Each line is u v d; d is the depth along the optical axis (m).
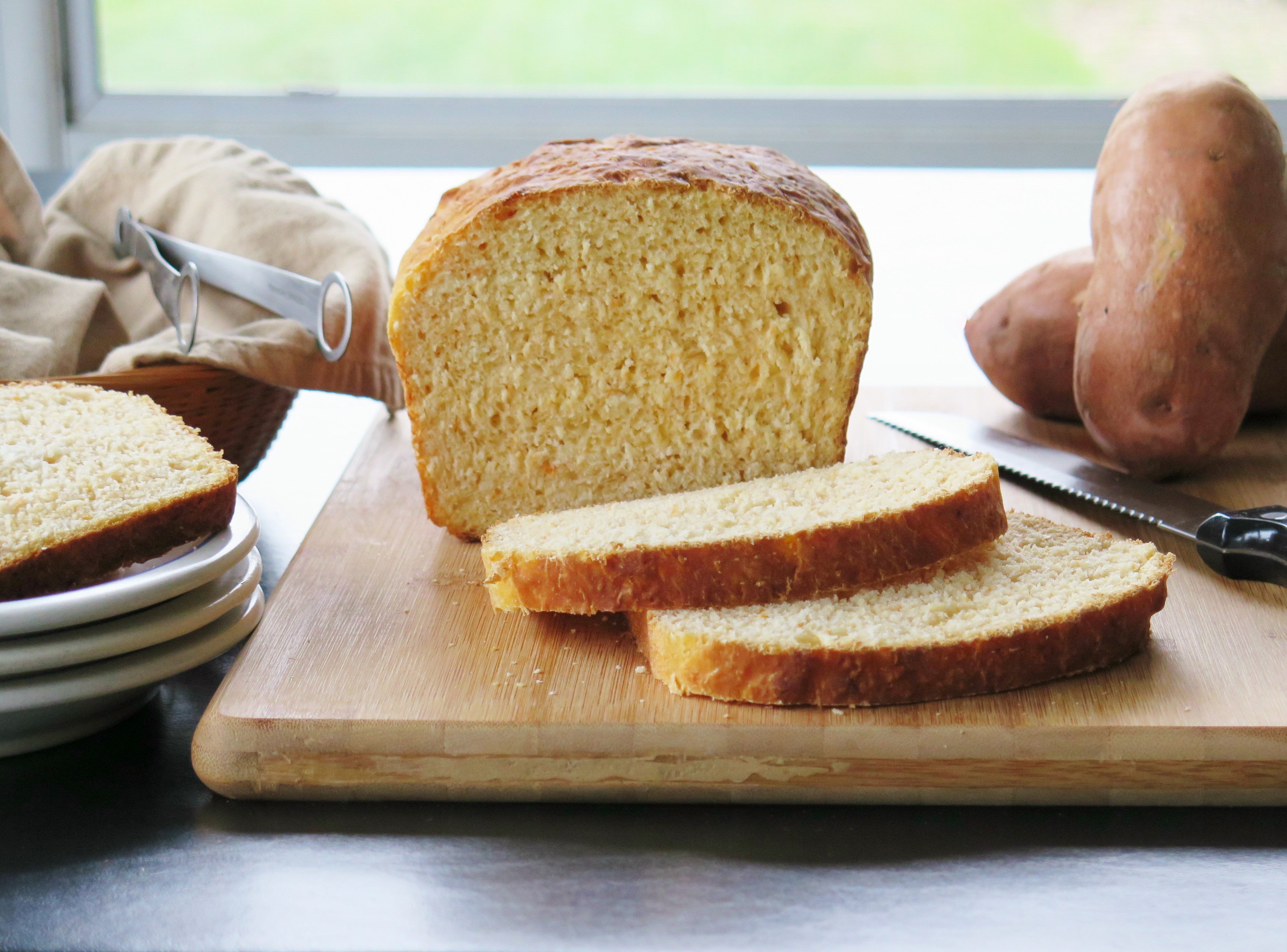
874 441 0.66
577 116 0.97
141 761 0.51
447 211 0.62
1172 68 0.96
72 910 0.47
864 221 0.95
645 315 0.60
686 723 0.50
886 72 0.98
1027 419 0.70
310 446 0.71
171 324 0.65
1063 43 0.97
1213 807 0.51
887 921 0.47
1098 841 0.50
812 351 0.60
